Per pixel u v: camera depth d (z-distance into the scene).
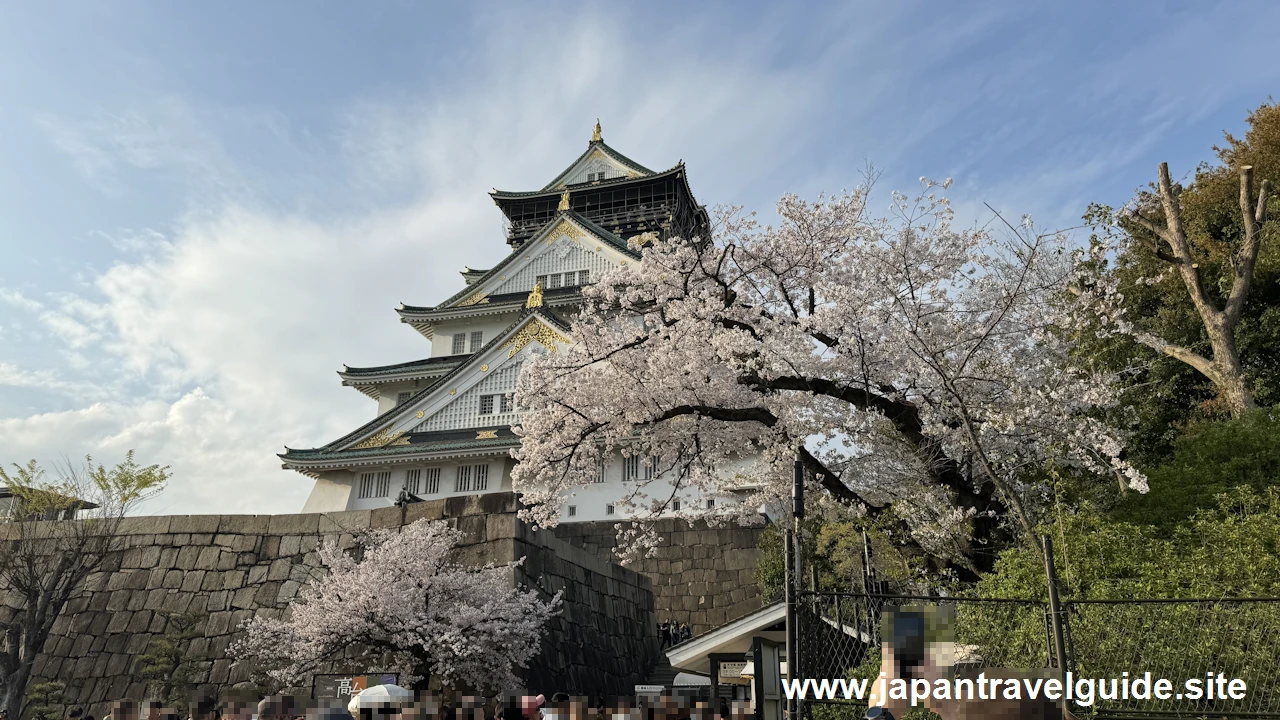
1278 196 20.44
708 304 15.45
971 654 6.48
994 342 15.09
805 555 14.96
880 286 14.82
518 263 52.62
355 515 22.58
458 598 17.39
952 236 15.25
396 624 16.20
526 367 17.08
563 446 16.58
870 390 14.84
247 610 21.42
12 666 18.72
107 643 21.08
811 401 15.70
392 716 7.89
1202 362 15.31
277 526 22.77
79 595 21.83
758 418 15.41
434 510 22.02
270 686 18.83
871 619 7.07
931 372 13.90
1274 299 19.38
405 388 48.81
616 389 16.11
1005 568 9.63
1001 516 13.95
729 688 16.31
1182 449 13.91
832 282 15.81
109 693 20.25
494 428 38.53
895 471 17.12
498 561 20.27
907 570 15.02
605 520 34.34
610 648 24.70
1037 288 14.82
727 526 32.97
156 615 21.42
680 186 60.16
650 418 16.03
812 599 6.90
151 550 22.48
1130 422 17.86
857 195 16.45
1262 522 8.72
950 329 14.62
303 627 16.83
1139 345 19.30
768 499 16.61
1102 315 15.85
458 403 40.44
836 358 14.30
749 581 31.67
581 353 16.45
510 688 16.45
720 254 16.19
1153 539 9.88
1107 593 8.18
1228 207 21.77
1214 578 8.20
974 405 14.09
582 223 51.94
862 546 15.54
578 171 64.12
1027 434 14.42
